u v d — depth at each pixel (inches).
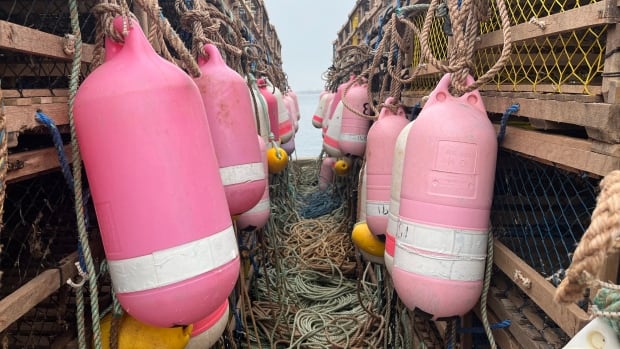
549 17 45.7
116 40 46.2
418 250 53.6
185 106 45.1
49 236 66.8
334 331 110.7
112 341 50.6
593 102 39.5
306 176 303.4
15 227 60.7
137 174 42.6
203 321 57.1
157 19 51.2
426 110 56.1
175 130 43.9
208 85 66.8
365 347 103.2
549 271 57.3
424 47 56.3
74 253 54.3
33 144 57.4
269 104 144.6
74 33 44.8
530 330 51.3
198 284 43.8
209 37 79.8
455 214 52.3
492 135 53.5
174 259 43.1
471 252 53.0
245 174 68.3
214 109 66.6
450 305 53.4
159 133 43.1
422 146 54.0
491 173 53.6
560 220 64.4
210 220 45.3
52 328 61.1
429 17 58.1
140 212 42.8
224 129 67.0
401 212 56.9
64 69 56.5
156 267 43.1
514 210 65.8
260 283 136.9
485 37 60.8
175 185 43.3
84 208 51.2
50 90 47.2
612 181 25.0
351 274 145.5
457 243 52.3
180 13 71.6
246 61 123.5
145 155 42.6
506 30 50.8
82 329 48.1
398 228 57.6
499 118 64.8
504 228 65.6
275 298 127.9
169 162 43.2
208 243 44.7
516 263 52.2
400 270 55.9
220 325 59.5
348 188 177.0
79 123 43.9
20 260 64.2
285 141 183.9
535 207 65.7
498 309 58.5
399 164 69.4
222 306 60.4
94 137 43.1
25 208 66.4
